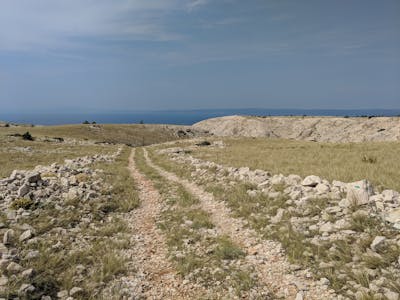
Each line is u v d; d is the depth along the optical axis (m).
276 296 6.05
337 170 15.86
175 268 7.43
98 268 7.12
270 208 11.16
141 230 10.45
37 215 10.30
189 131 187.25
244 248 8.52
